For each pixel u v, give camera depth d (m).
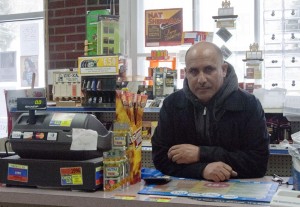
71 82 3.47
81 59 3.12
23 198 1.38
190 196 1.28
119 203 1.28
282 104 3.07
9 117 3.57
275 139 3.10
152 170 1.86
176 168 1.86
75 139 1.41
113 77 3.11
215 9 3.95
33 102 1.49
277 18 3.35
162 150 2.04
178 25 3.99
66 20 4.51
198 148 1.87
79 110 3.24
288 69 3.32
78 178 1.39
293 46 3.31
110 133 1.51
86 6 4.41
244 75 3.45
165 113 2.13
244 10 3.77
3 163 1.49
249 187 1.42
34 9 4.95
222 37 3.50
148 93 3.42
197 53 1.96
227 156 1.84
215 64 1.96
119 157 1.42
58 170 1.42
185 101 2.09
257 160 1.88
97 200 1.30
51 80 4.34
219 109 2.03
